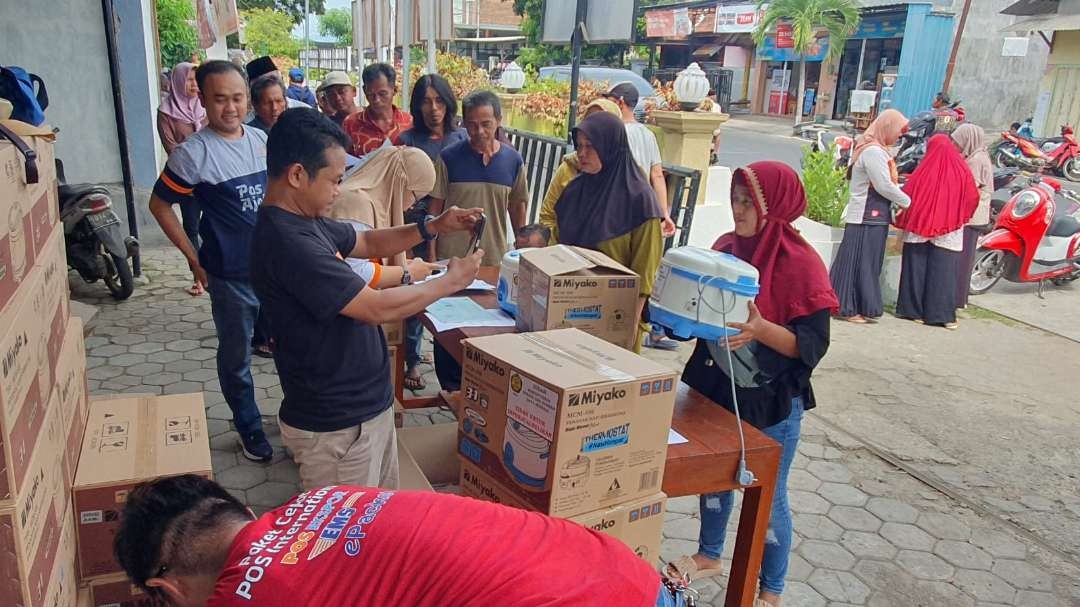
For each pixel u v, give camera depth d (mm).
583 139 3053
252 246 2111
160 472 2250
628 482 1991
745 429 2350
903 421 4488
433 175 2943
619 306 2557
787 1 23250
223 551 1509
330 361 2148
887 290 6691
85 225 5395
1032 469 4008
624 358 2053
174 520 1531
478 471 2111
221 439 3775
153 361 4668
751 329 2260
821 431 4309
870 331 6078
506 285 2914
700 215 6227
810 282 2363
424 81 4496
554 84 8516
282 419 2293
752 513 2367
